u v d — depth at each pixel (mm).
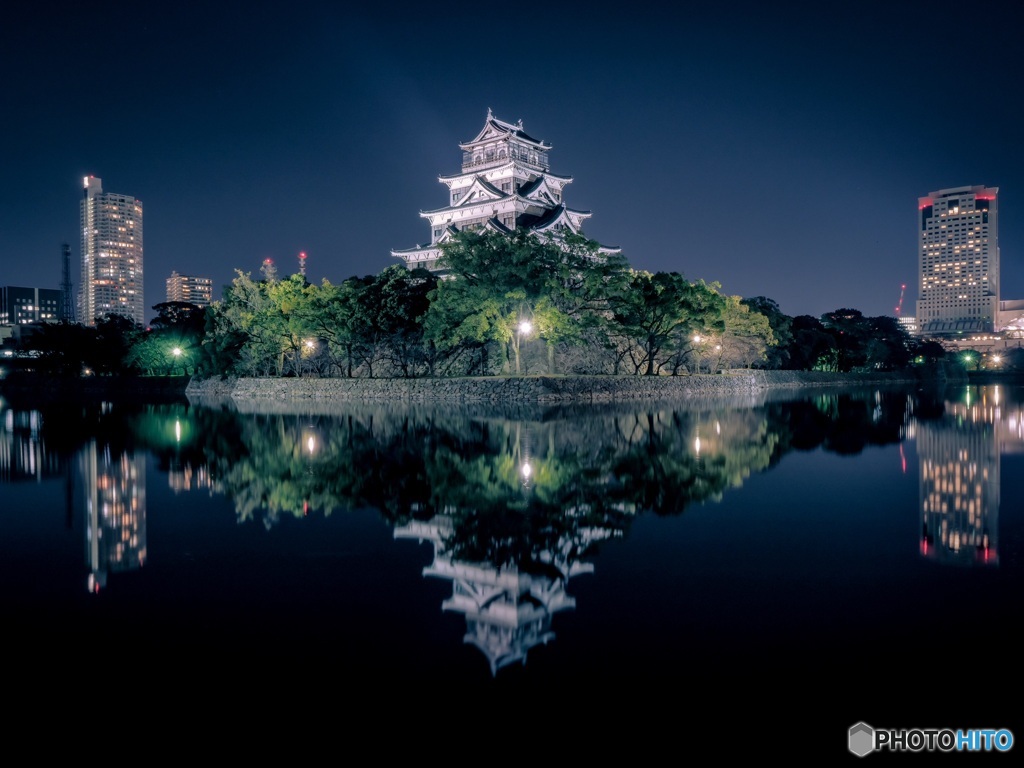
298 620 12742
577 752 8617
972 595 13664
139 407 79000
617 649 11352
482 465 29969
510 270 69750
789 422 50375
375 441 38875
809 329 142625
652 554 16594
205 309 116000
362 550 17188
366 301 79625
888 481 26375
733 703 9688
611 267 74312
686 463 30500
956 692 9906
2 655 11312
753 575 14945
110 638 12000
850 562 15891
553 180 129125
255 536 18625
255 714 9492
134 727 9188
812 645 11422
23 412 72938
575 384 72250
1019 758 8445
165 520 20547
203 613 13141
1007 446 37188
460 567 15758
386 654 11273
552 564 15867
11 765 8359
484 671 10664
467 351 87188
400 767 8320
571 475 27391
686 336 88938
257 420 54938
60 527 20000
